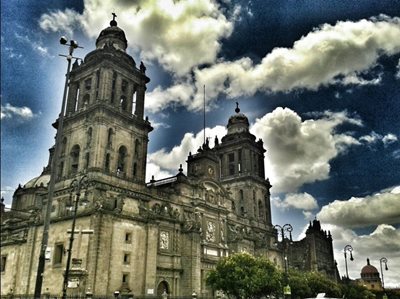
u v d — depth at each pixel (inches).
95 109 2918.3
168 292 2972.4
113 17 3518.7
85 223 2551.7
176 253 3117.6
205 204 3567.9
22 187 4308.6
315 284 3612.2
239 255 2834.6
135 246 2711.6
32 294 2635.3
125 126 3075.8
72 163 2965.1
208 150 3934.5
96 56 3117.6
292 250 5605.3
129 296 2416.3
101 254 2428.6
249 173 4471.0
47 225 1221.7
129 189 2866.6
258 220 4387.3
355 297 4315.9
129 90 3228.3
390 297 5876.0
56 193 2871.6
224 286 2659.9
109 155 2876.5
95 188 2650.1
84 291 2303.2
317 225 5940.0
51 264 2596.0
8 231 3353.8
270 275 2792.8
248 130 4913.9
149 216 2839.6
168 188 3437.5
